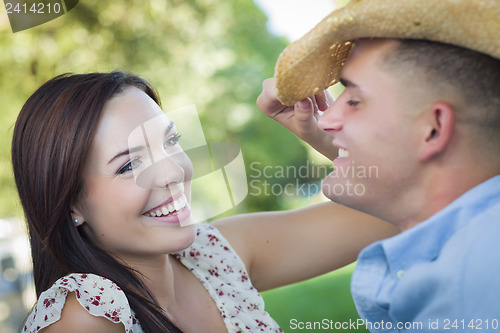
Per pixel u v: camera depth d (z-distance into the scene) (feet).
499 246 2.65
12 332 11.15
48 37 17.71
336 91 16.55
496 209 2.76
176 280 4.43
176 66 22.71
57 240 3.99
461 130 2.84
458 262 2.74
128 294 3.91
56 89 3.94
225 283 4.57
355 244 5.00
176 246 3.97
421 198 3.01
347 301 12.80
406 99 2.86
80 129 3.77
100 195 3.86
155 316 3.92
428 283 2.82
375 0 2.78
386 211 3.16
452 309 2.76
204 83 23.49
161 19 22.07
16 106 16.52
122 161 3.82
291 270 5.03
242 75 24.66
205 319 4.33
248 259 4.92
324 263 5.03
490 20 2.56
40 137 3.86
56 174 3.82
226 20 24.39
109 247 4.08
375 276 3.09
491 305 2.64
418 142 2.89
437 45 2.81
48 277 4.30
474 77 2.78
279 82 3.26
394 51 2.89
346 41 3.13
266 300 13.16
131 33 21.26
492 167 2.89
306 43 3.07
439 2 2.61
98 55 19.15
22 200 4.14
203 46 23.56
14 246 12.30
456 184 2.93
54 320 3.64
